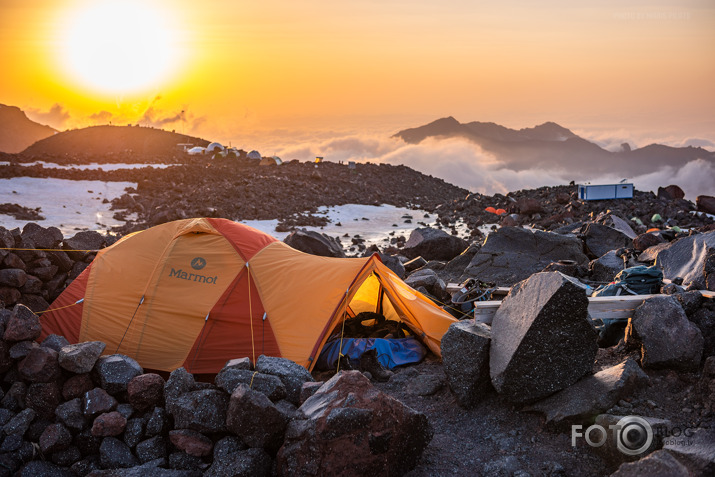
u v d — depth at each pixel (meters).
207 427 5.56
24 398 6.34
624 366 6.02
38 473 5.67
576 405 5.82
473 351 6.59
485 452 5.82
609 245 16.66
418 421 5.40
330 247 20.48
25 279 9.67
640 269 8.80
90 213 36.09
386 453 5.16
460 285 11.30
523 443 5.85
